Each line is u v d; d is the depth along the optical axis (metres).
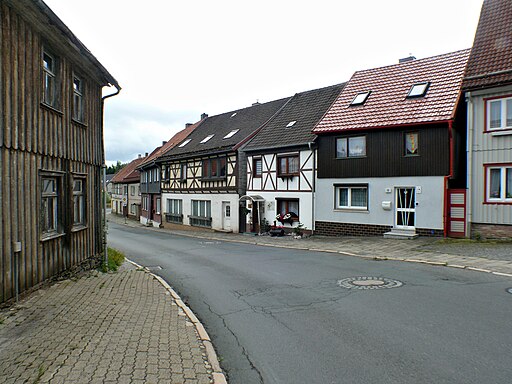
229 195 27.20
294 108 26.83
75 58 10.34
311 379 4.53
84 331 5.96
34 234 8.18
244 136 26.97
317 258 13.52
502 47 15.82
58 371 4.55
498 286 8.45
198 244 19.86
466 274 9.78
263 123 27.42
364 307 7.18
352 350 5.29
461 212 16.16
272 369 4.83
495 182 15.16
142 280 10.15
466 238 15.67
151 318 6.73
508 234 14.75
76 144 10.73
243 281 9.99
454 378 4.39
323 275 10.34
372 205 18.75
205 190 30.02
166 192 36.28
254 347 5.54
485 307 6.93
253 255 14.81
